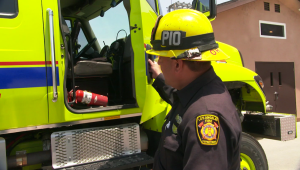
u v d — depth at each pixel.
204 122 1.03
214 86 1.19
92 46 3.64
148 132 2.92
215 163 0.98
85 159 2.29
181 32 1.17
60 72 2.19
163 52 1.24
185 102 1.19
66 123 2.24
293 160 4.58
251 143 2.84
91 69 2.64
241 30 7.95
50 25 2.10
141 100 2.47
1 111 1.99
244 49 8.00
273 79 8.50
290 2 8.72
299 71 9.06
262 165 2.91
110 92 3.16
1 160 2.04
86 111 2.31
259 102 3.55
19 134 2.39
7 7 2.03
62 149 2.21
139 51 2.44
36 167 2.46
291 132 3.45
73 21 3.77
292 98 8.84
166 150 1.20
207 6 2.47
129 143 2.51
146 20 2.48
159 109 2.62
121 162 2.31
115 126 2.49
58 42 2.18
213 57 1.16
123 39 3.19
